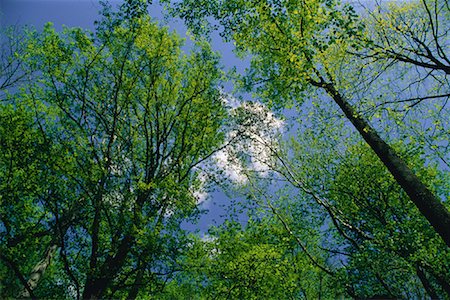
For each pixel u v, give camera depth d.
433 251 9.32
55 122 12.24
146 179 11.38
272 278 12.20
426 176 11.92
